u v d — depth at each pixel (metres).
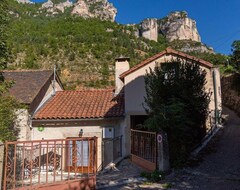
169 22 112.69
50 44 68.75
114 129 14.52
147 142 11.09
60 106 15.70
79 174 8.69
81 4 126.50
